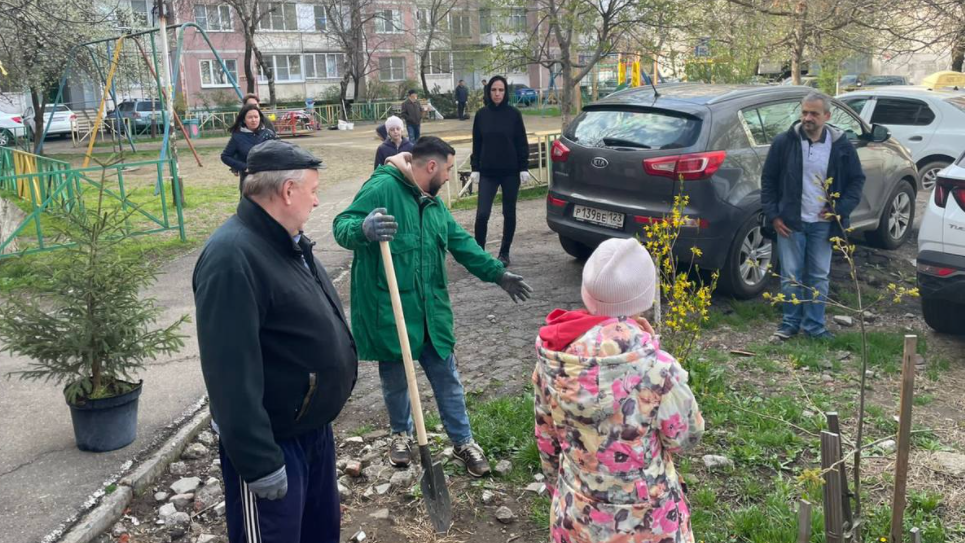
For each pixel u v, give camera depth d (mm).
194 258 9344
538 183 13484
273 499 2582
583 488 2424
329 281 2980
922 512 3652
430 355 4102
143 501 4023
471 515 3846
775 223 5887
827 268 5895
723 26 12094
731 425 4660
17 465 4234
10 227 10617
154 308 4672
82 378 4285
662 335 5555
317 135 31891
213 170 19141
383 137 9648
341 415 4965
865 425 4633
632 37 11859
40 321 4250
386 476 4203
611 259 2342
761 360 5633
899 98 12578
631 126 6949
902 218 8555
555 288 7477
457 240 4129
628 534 2381
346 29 42531
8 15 12398
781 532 3496
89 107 35031
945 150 12039
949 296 5684
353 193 14656
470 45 42281
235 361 2488
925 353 5805
